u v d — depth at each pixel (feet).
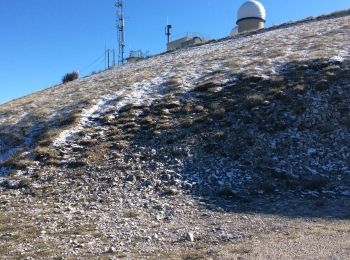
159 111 72.38
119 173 55.47
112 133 67.92
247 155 55.11
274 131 58.80
